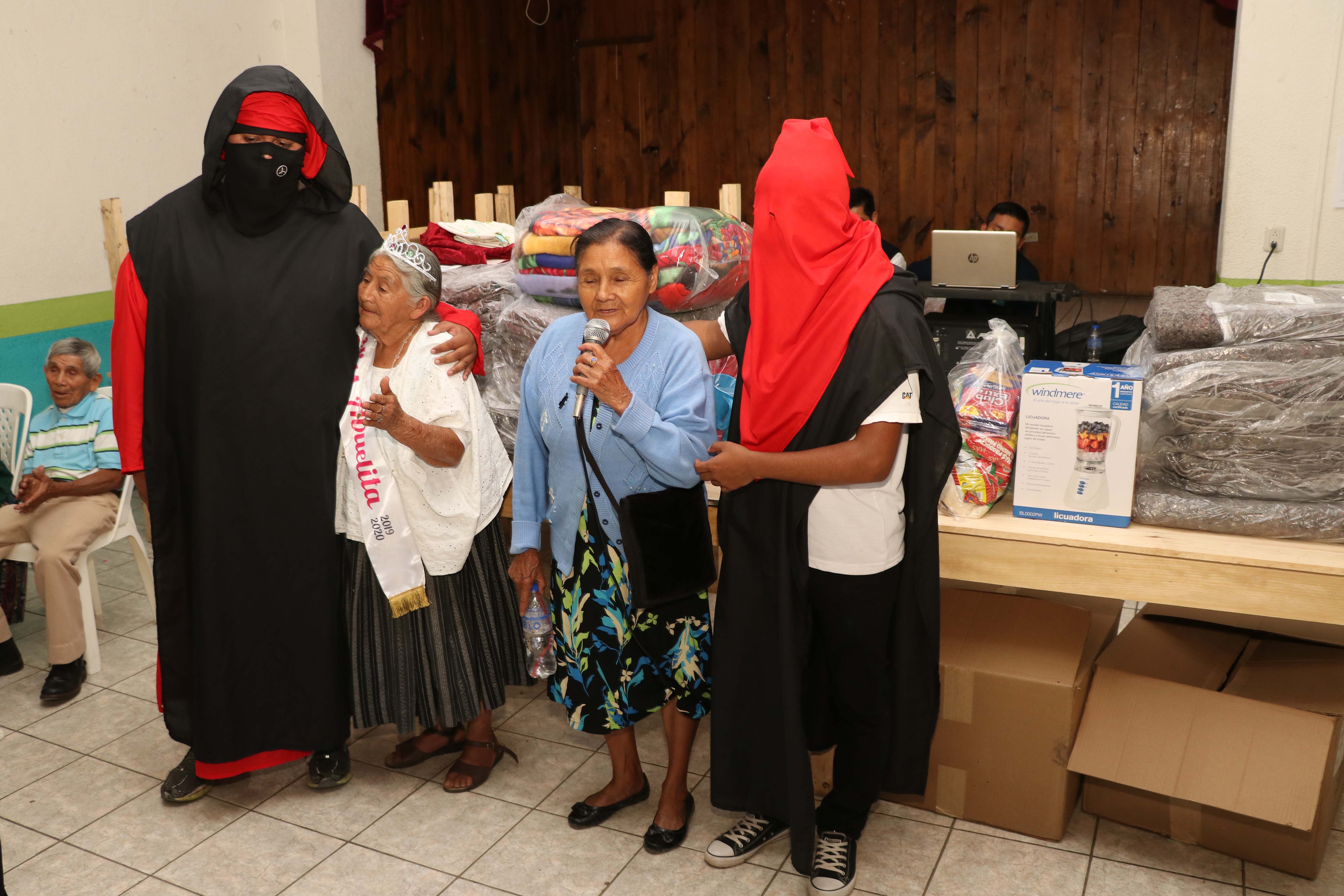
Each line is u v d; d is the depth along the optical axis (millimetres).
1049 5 6566
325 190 2352
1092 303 6891
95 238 4602
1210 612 2619
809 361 1897
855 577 1955
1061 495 2191
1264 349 2055
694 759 2645
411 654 2371
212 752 2346
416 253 2234
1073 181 6742
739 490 2023
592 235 1964
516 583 2328
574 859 2240
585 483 2105
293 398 2277
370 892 2141
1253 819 2135
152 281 2262
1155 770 2117
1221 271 4297
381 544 2268
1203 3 6227
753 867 2207
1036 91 6703
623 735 2348
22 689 3104
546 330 2184
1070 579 2137
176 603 2381
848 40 7082
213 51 5004
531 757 2670
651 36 7609
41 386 4445
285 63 5324
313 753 2512
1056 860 2197
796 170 1858
